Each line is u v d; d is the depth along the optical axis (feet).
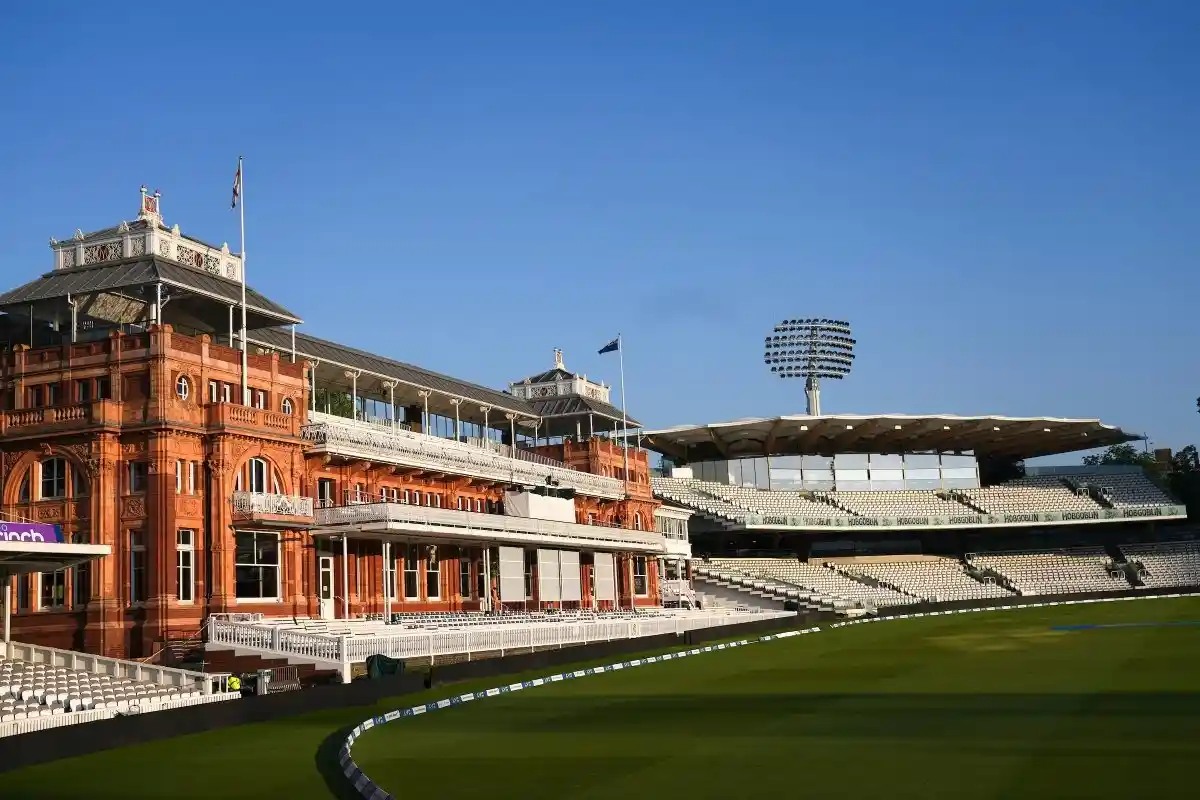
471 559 230.89
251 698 116.06
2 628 167.73
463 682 152.87
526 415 286.05
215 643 159.53
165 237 179.52
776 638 234.58
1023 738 85.05
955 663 157.28
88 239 181.06
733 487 381.19
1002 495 406.62
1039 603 342.44
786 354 416.87
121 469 166.91
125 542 164.86
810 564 372.79
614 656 193.36
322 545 191.31
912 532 408.67
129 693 132.16
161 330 167.02
